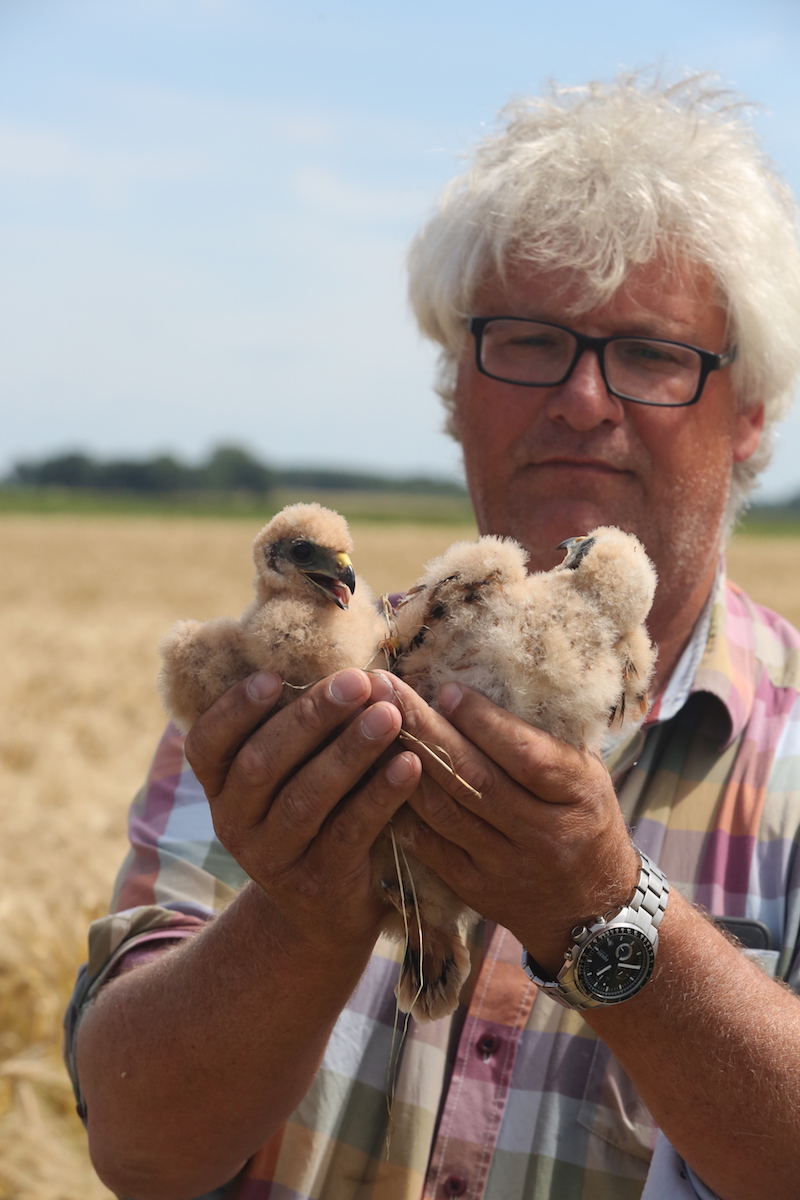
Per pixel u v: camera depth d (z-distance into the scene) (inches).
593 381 130.5
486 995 114.6
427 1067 113.2
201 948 104.9
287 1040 102.3
